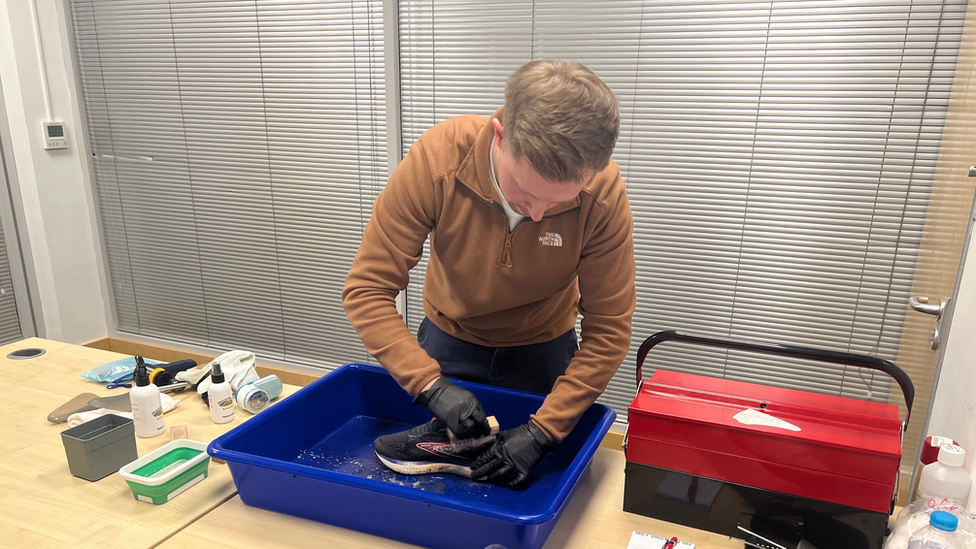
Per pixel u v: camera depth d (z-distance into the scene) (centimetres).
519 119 83
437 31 254
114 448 118
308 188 292
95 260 348
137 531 101
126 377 159
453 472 117
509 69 247
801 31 208
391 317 114
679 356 252
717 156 229
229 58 289
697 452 101
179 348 343
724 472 100
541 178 84
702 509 103
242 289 320
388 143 269
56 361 173
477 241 115
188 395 154
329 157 284
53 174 320
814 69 209
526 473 111
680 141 233
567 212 107
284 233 302
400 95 266
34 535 100
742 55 217
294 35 275
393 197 113
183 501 110
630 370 259
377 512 99
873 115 206
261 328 322
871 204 213
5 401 149
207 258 323
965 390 112
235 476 107
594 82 83
